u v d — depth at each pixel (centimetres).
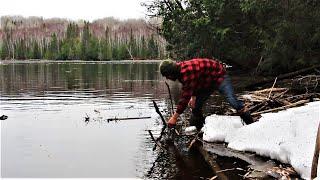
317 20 1731
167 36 2708
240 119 719
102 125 898
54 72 3403
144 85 1984
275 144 584
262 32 2022
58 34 13125
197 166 575
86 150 677
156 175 539
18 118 1006
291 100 929
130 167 577
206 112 981
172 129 729
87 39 11600
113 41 11081
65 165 591
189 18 2352
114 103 1286
